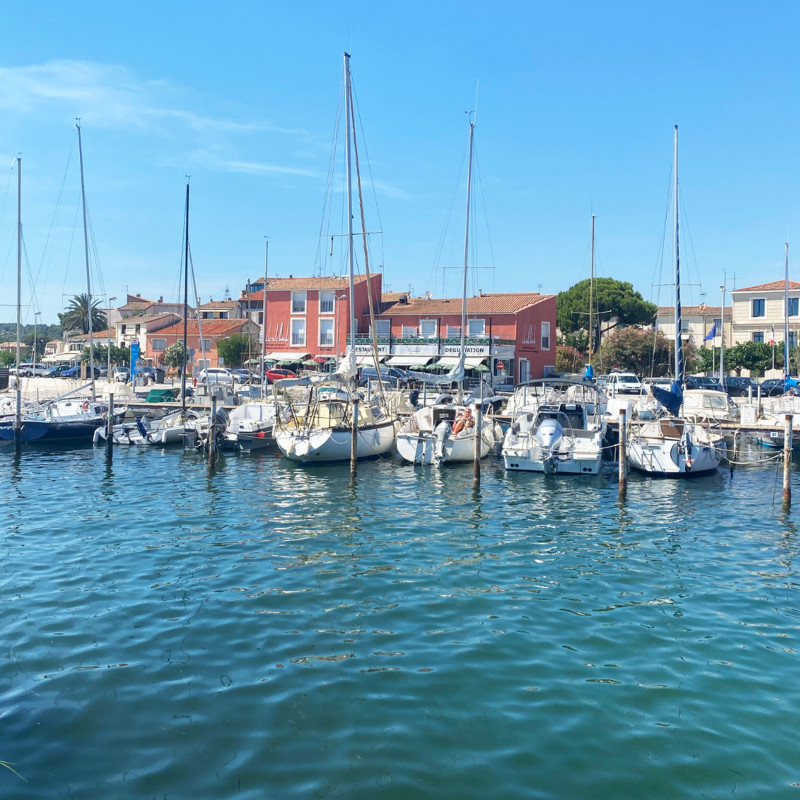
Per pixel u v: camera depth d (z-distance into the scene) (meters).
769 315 73.94
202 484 27.23
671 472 29.02
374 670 11.59
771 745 9.58
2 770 8.91
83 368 65.44
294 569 16.75
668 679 11.39
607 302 82.81
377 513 22.61
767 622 13.79
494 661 11.97
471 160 40.91
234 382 50.03
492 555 18.11
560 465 29.12
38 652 12.12
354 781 8.76
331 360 56.28
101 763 9.06
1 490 26.00
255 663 11.80
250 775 8.85
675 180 40.31
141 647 12.36
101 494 25.30
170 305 113.94
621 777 8.89
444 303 66.06
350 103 36.97
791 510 23.42
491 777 8.86
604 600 14.93
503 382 58.47
